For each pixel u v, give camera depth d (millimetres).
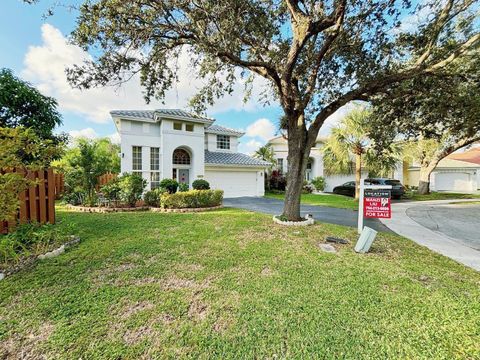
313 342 2441
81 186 11602
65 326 2635
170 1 5410
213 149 21672
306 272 4121
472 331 2637
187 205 11398
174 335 2527
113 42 5852
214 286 3576
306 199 18078
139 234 6309
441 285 3744
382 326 2707
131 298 3207
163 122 16203
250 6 5887
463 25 6340
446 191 27359
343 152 16766
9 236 4805
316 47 7836
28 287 3434
